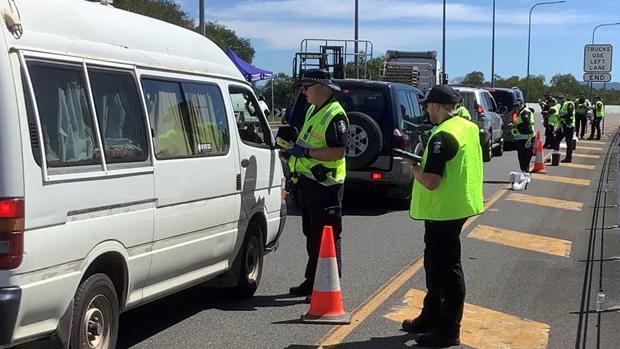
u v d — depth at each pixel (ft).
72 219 14.03
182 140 18.40
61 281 13.76
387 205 43.19
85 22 15.43
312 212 22.25
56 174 13.64
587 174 61.77
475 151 18.03
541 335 19.49
